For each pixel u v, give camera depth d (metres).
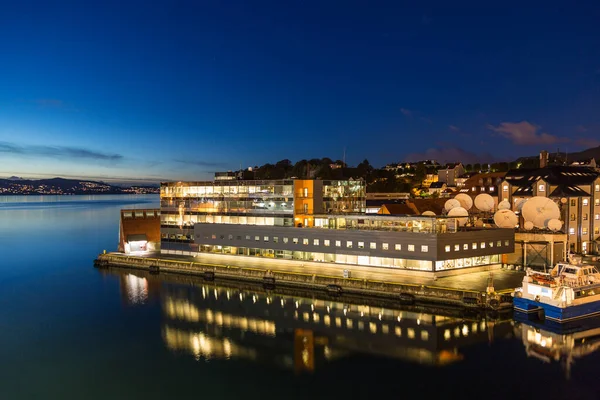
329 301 69.69
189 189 101.88
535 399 40.28
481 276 73.00
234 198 95.56
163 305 70.69
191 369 47.72
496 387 42.34
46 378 46.25
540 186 94.50
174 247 104.69
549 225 80.31
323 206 92.69
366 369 46.66
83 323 62.91
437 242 71.50
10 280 90.38
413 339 53.72
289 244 86.88
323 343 53.66
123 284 85.25
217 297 74.31
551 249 78.38
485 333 54.62
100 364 49.44
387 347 51.78
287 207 89.12
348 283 72.38
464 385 42.88
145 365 48.94
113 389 43.75
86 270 100.44
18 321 64.06
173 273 93.31
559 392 41.25
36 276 94.12
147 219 115.12
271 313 65.19
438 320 59.62
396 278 72.75
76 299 75.19
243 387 43.56
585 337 52.78
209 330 59.16
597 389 41.62
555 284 56.94
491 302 60.38
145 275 93.06
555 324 56.19
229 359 50.06
